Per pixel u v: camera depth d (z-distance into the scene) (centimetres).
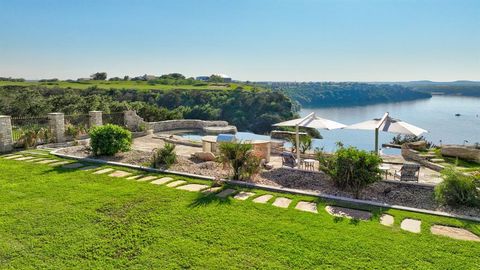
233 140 1155
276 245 564
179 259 523
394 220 671
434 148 1486
